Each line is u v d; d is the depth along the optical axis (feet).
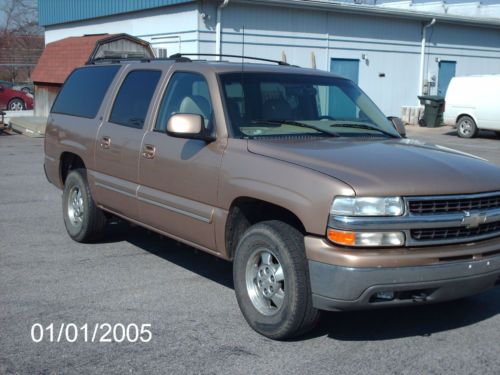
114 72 22.90
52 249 23.27
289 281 14.55
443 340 15.72
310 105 18.99
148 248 23.61
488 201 15.07
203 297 18.42
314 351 14.89
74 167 25.09
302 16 73.87
